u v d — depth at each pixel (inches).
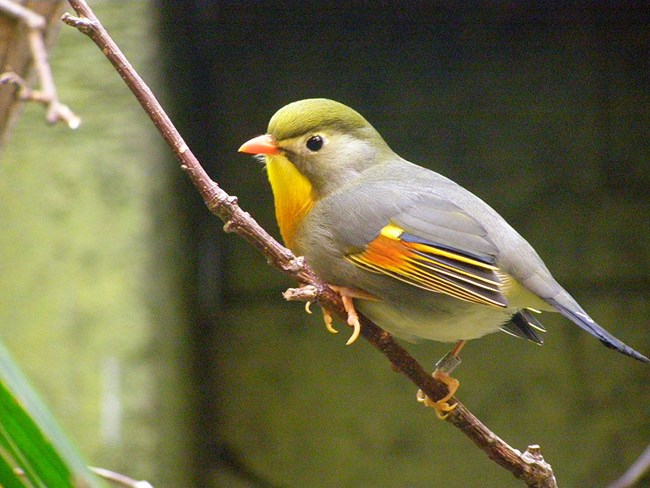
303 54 474.3
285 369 463.2
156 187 382.9
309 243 245.8
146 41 382.0
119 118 377.7
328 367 463.2
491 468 456.8
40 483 134.3
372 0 465.7
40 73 223.3
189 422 417.7
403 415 459.5
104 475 179.0
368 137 260.8
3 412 130.9
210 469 457.4
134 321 367.6
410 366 209.3
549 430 456.1
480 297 222.7
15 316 366.0
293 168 251.3
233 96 472.1
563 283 463.8
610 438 455.8
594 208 468.8
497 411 457.4
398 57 474.0
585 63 475.5
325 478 457.7
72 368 362.9
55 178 374.0
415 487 455.2
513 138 471.2
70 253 369.7
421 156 467.5
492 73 473.4
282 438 459.8
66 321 365.4
